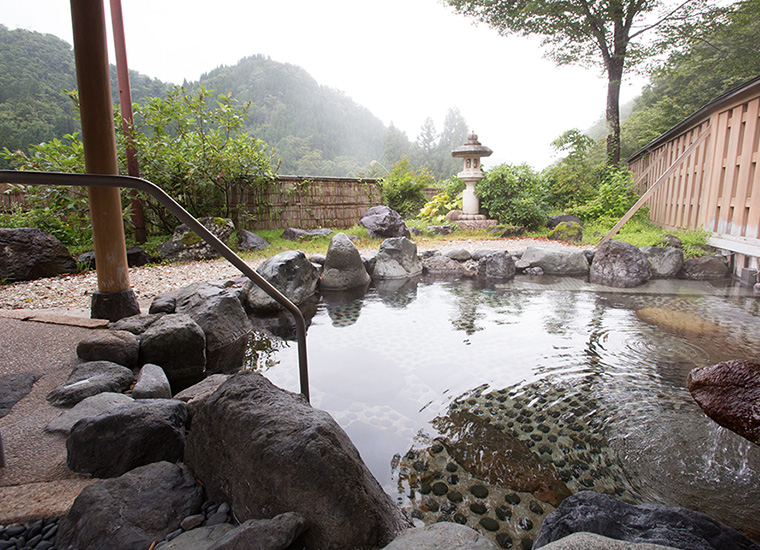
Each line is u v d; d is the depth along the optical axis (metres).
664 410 2.57
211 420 1.52
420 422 2.47
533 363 3.34
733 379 1.31
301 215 11.59
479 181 13.21
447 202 14.46
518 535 1.61
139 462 1.62
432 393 2.85
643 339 3.85
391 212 11.21
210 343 3.83
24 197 8.30
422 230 11.97
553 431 2.36
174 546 1.18
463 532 1.21
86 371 2.52
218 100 9.35
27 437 1.84
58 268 6.35
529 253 7.98
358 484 1.31
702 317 4.54
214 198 9.83
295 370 3.31
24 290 5.14
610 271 6.98
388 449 2.19
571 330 4.17
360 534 1.26
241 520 1.35
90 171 3.43
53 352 2.86
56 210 7.68
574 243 9.70
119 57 7.82
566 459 2.11
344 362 3.45
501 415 2.54
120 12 7.69
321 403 2.72
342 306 5.47
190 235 7.86
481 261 7.70
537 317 4.68
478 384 2.98
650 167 11.52
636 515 1.25
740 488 1.87
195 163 8.92
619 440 2.26
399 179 14.92
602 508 1.28
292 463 1.26
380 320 4.73
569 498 1.36
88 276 6.14
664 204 10.01
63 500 1.40
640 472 2.00
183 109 9.01
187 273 6.45
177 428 1.77
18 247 5.96
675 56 13.56
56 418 1.98
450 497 1.83
